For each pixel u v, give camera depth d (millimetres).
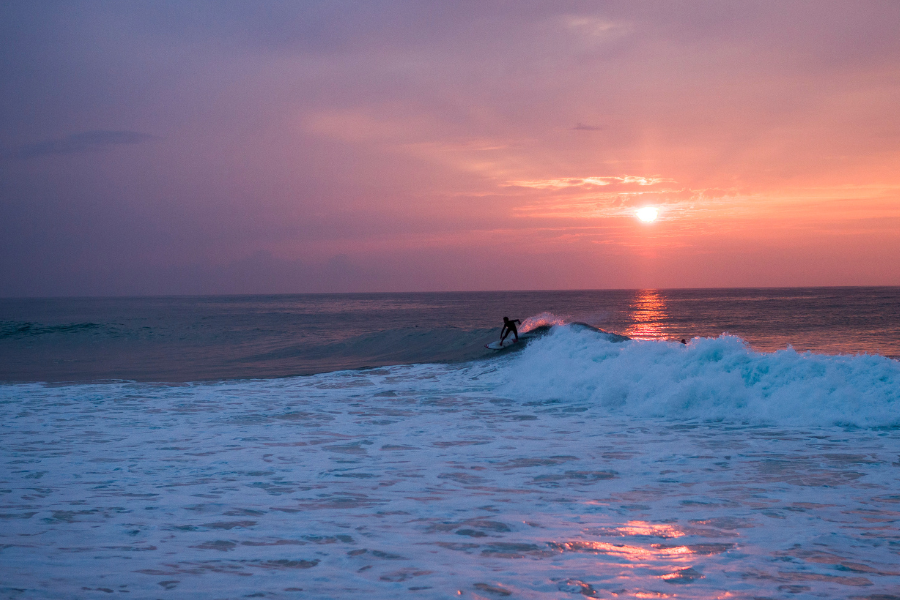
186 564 3816
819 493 5766
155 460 7250
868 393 9898
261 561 3885
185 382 15008
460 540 4355
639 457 7410
